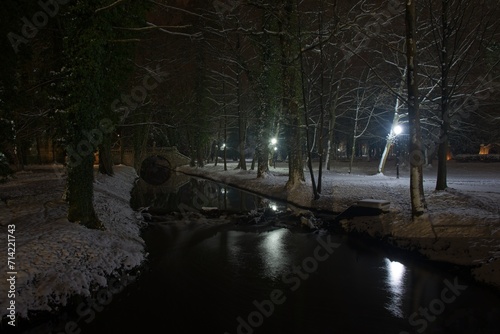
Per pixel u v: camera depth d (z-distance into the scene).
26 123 24.45
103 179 30.66
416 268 12.74
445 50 19.75
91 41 12.87
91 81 13.16
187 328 8.73
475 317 9.10
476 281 10.99
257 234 17.84
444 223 14.38
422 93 29.69
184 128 53.50
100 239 12.57
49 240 11.27
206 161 69.44
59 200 18.05
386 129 46.81
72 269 10.14
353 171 43.47
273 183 31.70
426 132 40.62
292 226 19.36
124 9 15.33
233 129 67.12
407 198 19.86
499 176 32.38
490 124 41.34
